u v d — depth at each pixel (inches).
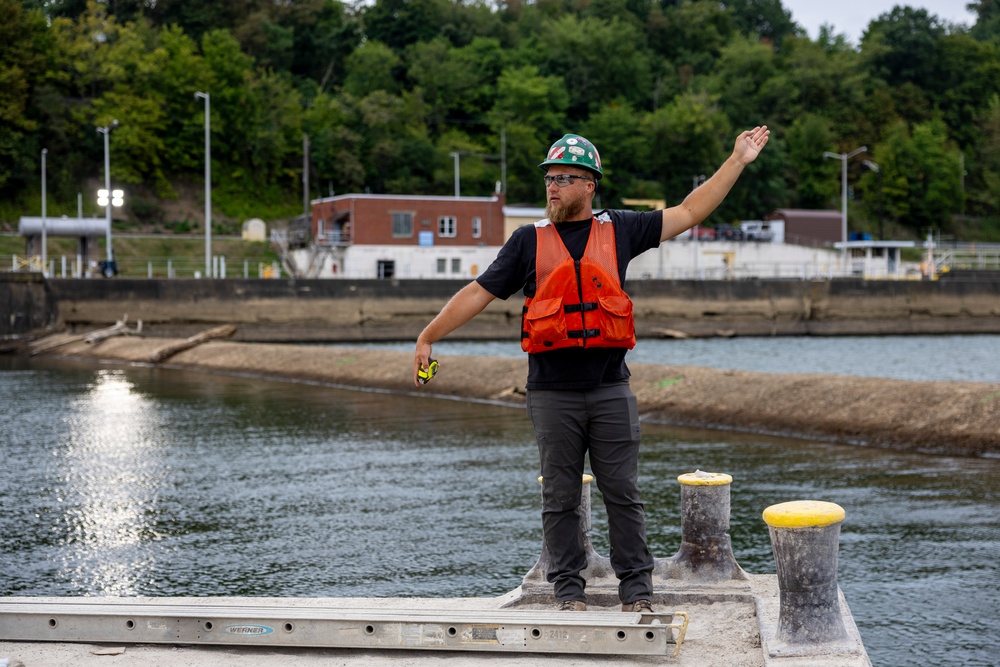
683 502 219.5
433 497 462.9
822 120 4837.6
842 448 598.2
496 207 2640.3
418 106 4188.0
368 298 2155.5
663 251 2822.3
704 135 4286.4
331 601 205.0
